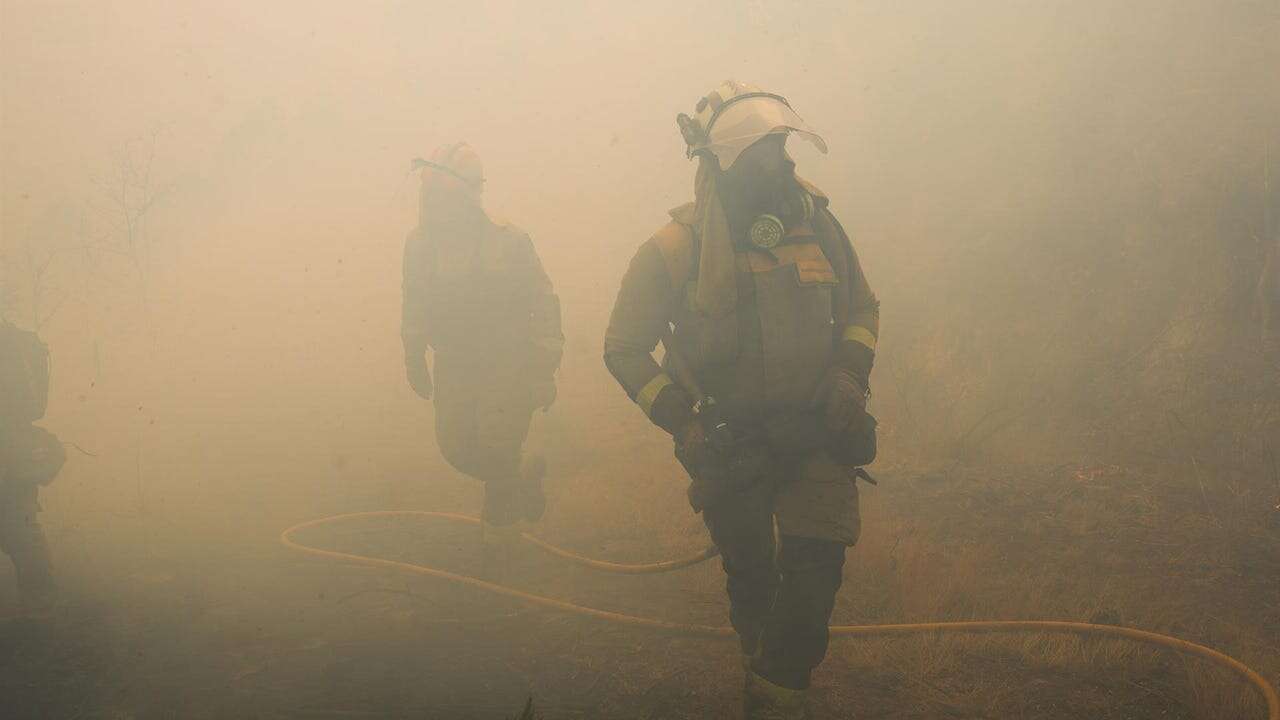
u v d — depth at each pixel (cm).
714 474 314
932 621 429
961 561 483
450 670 387
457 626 432
